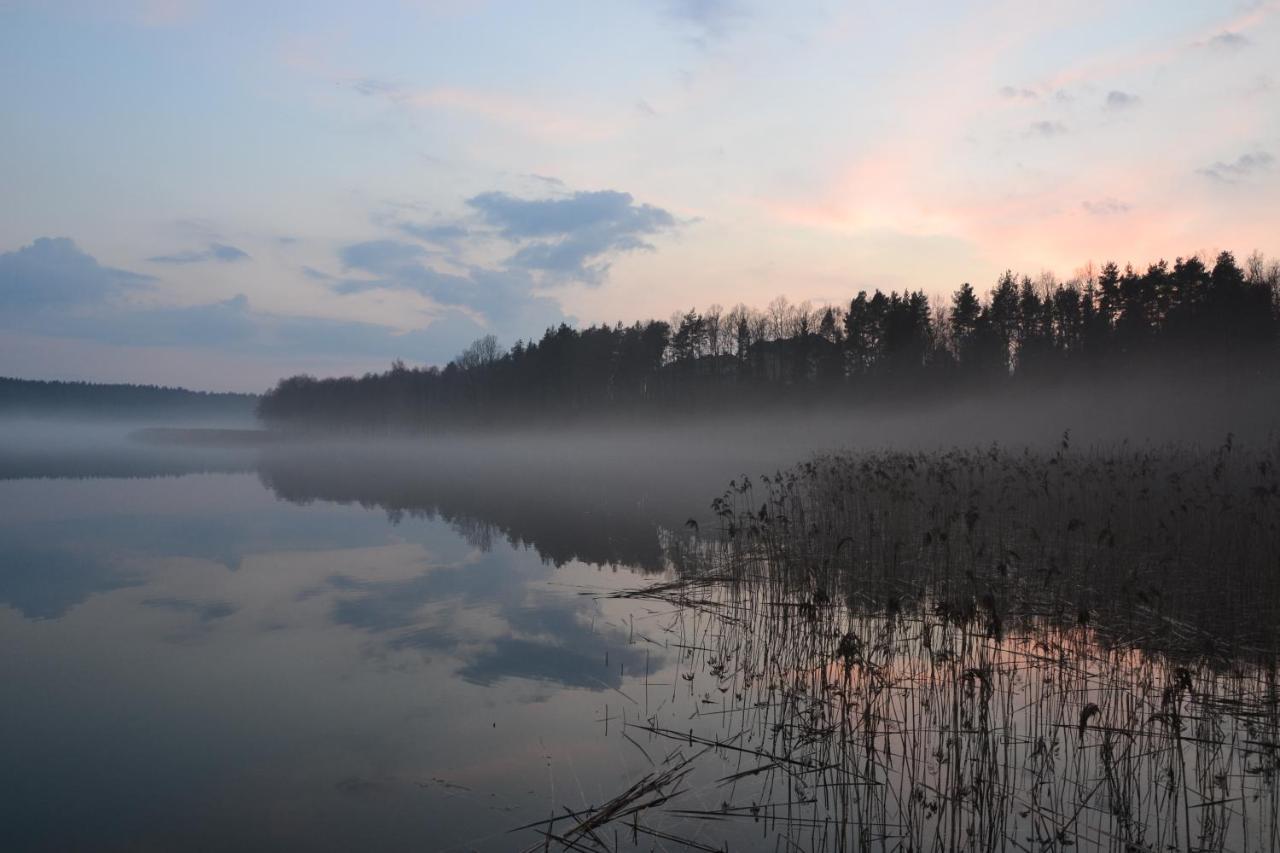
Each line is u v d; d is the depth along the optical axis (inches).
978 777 263.0
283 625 527.2
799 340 2598.4
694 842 245.1
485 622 525.0
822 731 320.2
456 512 1143.6
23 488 1617.9
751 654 438.0
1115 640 366.3
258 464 2655.0
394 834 260.5
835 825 254.5
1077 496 721.0
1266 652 385.7
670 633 486.9
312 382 6018.7
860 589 546.0
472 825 264.4
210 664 447.2
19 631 517.0
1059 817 256.1
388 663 443.8
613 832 253.4
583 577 670.5
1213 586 493.4
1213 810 252.5
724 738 327.6
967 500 727.7
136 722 362.6
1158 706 328.5
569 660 440.5
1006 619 459.2
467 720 358.0
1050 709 341.1
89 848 256.8
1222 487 671.8
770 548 597.3
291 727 354.6
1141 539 587.5
